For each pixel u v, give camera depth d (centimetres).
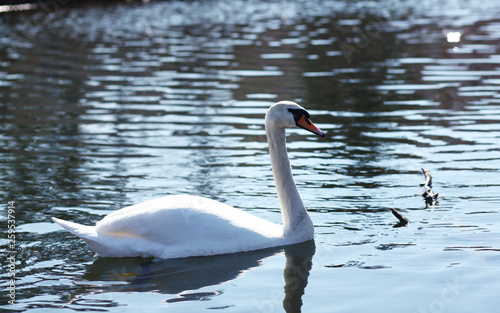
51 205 1027
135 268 798
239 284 751
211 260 819
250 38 2928
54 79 2125
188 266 802
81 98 1859
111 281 760
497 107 1658
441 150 1311
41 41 2911
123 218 830
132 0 4647
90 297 718
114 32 3177
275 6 4334
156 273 783
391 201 1032
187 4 4503
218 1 4684
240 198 1058
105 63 2391
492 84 1927
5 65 2373
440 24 3250
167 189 1105
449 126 1497
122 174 1195
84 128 1541
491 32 2934
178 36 3027
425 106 1694
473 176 1145
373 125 1527
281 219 966
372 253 830
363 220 952
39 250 855
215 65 2325
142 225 827
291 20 3550
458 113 1612
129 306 696
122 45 2783
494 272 755
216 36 3008
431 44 2672
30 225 942
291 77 2105
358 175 1168
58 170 1221
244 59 2427
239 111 1691
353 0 4644
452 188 1084
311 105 1738
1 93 1927
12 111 1714
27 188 1114
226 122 1585
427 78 2042
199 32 3148
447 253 818
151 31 3203
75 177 1177
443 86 1922
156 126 1553
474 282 731
